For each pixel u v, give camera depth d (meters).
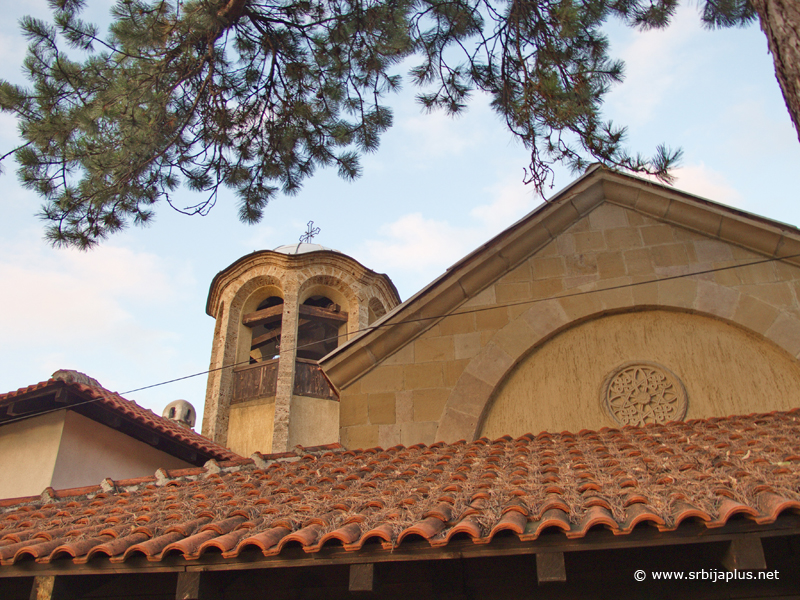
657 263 8.70
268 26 8.45
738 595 4.66
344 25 8.17
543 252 9.12
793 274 8.25
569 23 7.43
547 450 6.58
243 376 21.14
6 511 7.80
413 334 8.88
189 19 7.49
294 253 23.62
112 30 7.38
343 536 4.36
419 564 5.16
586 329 8.60
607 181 9.23
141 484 7.77
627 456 5.96
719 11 7.80
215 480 7.29
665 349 8.25
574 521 4.23
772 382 7.76
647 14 7.96
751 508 3.96
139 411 14.34
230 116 8.52
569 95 7.44
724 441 6.04
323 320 22.22
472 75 8.51
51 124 7.16
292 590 5.41
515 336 8.59
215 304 23.48
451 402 8.32
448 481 5.67
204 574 4.65
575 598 4.87
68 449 12.37
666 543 4.02
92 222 7.91
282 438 18.80
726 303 8.23
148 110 7.57
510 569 5.07
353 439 8.34
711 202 8.70
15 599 5.71
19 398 12.12
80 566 4.89
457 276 8.98
